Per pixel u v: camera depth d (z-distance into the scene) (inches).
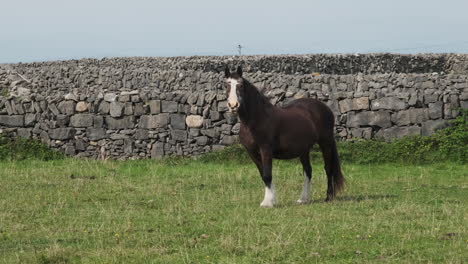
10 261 365.1
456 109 785.6
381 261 354.9
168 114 828.6
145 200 549.6
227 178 660.1
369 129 802.2
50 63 1480.1
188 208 509.7
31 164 780.0
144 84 1021.2
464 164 732.7
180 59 1418.6
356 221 446.0
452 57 1549.0
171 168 745.0
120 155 839.7
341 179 548.7
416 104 792.9
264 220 451.2
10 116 864.9
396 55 1475.1
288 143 516.1
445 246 380.2
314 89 858.8
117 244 400.5
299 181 643.5
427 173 684.7
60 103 856.3
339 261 357.4
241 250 379.9
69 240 413.4
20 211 503.5
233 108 482.6
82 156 849.5
